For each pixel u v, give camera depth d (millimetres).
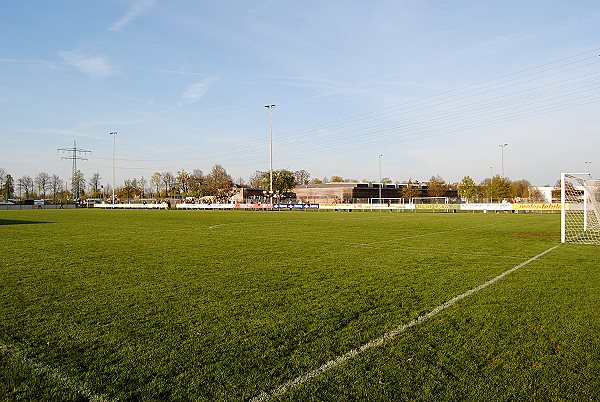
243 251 14211
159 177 113438
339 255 13242
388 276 9797
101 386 4312
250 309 7031
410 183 121312
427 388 4215
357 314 6727
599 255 13227
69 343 5488
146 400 4027
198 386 4297
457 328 5988
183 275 9969
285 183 102000
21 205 79062
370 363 4824
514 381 4352
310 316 6621
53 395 4145
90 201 100562
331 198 101375
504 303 7305
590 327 5992
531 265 11305
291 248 15008
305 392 4168
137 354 5121
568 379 4391
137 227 25484
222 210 62562
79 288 8609
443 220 32562
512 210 46125
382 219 34469
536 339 5527
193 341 5551
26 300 7656
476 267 11008
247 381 4398
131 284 8984
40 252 13992
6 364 4855
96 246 15680
